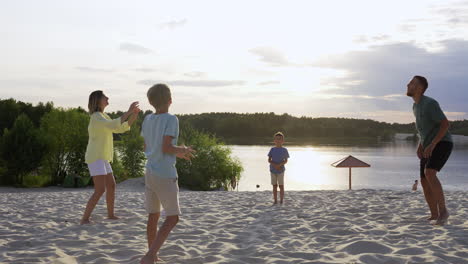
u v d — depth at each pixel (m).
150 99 3.50
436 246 4.13
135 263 3.64
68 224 5.65
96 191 5.79
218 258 3.81
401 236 4.69
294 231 5.21
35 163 25.14
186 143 31.19
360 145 149.25
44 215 6.36
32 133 25.44
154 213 3.68
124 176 29.59
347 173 45.59
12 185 24.80
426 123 5.50
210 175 30.69
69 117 26.88
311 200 8.91
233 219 6.16
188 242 4.59
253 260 3.76
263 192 11.45
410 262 3.61
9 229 5.29
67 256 3.90
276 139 8.47
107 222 5.79
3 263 3.64
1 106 48.44
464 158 72.69
